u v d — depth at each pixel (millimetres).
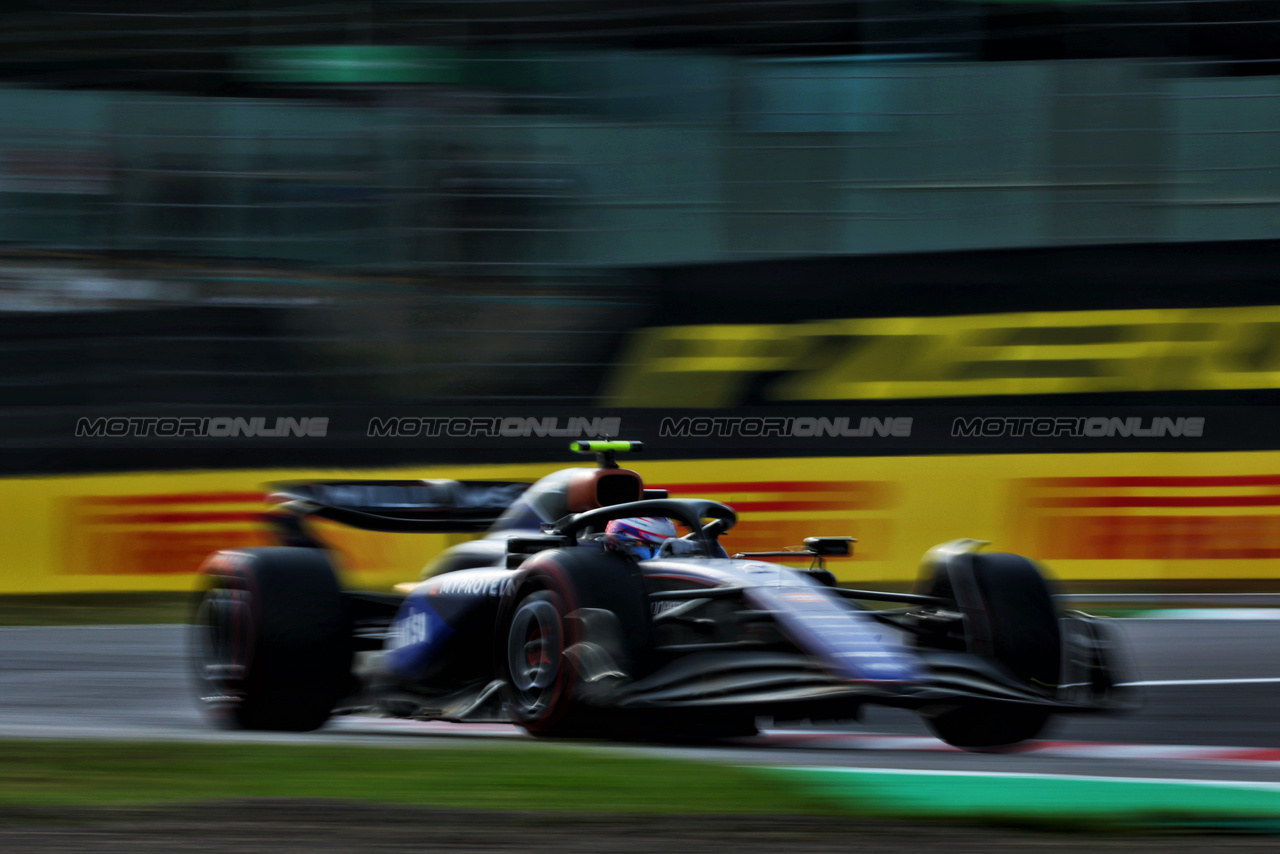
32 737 16938
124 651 28969
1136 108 40500
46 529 37094
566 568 16828
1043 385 39656
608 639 16281
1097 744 18453
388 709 19969
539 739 17109
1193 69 40375
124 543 37219
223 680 19547
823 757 15195
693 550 18688
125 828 11109
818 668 15719
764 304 40906
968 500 38188
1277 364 39219
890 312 40562
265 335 40469
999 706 15922
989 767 14539
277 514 21922
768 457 39062
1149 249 40156
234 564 19672
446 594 19656
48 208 40562
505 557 19422
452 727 20844
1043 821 11320
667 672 16297
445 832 10930
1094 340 39781
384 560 36781
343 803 12039
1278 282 39812
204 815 11562
